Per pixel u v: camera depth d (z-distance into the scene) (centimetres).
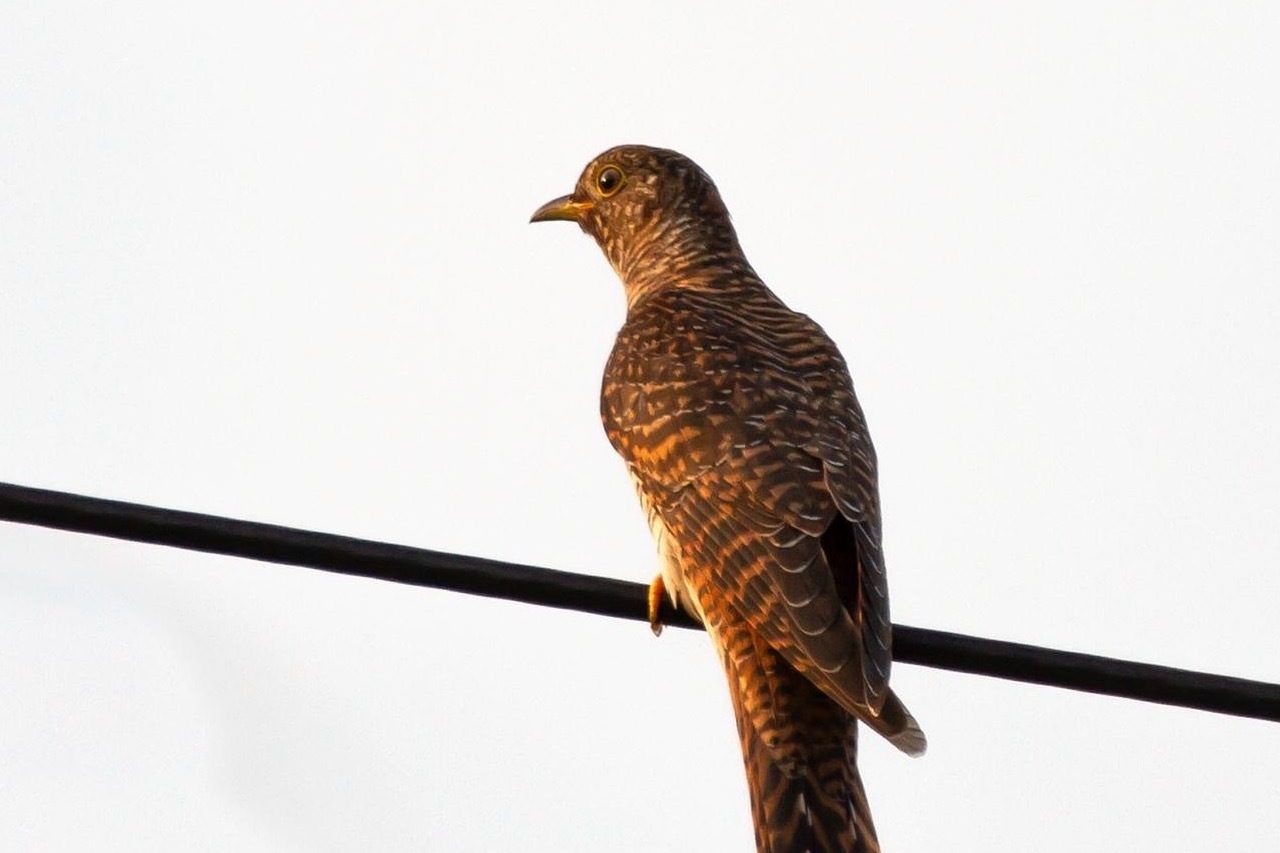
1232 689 1133
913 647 1215
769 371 1372
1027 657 1175
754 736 1238
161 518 1125
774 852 1198
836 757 1230
